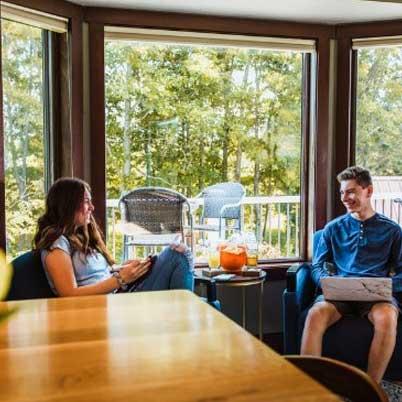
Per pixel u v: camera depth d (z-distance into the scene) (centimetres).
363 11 356
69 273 252
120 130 373
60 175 345
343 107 390
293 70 398
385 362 282
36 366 129
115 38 349
